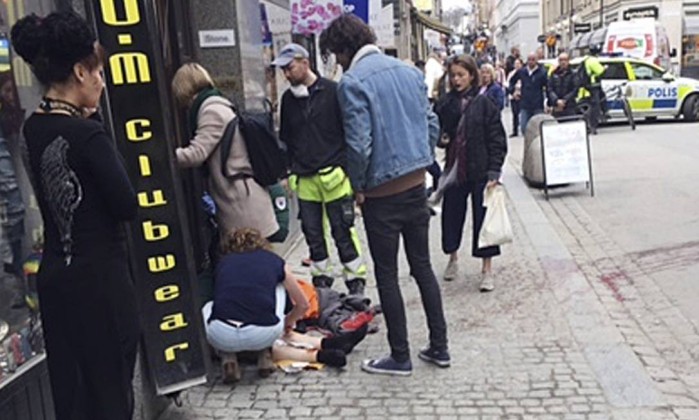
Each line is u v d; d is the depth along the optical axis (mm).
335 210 5809
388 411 4047
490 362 4629
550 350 4777
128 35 3568
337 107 5668
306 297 4773
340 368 4613
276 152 4781
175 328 3840
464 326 5281
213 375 4508
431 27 30156
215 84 5996
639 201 9594
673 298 5812
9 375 3092
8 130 3264
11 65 3275
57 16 2693
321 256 5961
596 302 5715
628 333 5098
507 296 5902
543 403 4059
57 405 2902
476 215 5980
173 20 5352
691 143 15258
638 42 26984
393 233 4312
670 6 37656
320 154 5723
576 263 6871
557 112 14898
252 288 4324
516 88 18281
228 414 4086
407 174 4219
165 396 3975
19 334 3221
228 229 4793
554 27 63938
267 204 4832
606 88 18781
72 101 2770
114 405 2885
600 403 4039
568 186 10953
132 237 3703
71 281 2742
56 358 2850
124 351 2893
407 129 4199
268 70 7371
